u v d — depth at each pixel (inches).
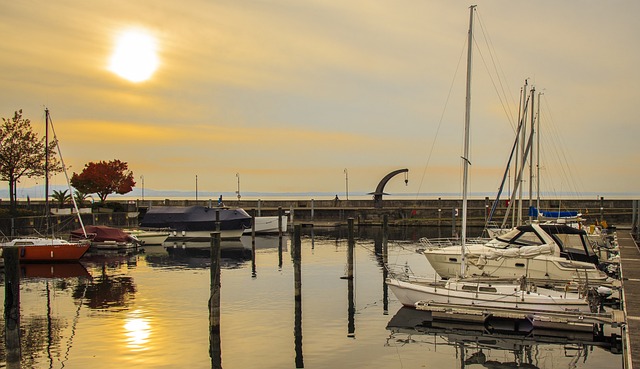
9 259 640.4
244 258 1678.2
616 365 687.1
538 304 845.2
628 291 850.1
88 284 1226.6
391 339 788.6
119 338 786.8
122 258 1717.5
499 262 1048.2
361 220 2785.4
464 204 959.0
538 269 1020.5
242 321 880.3
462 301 890.1
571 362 697.6
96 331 823.7
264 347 748.0
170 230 2222.0
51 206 2363.4
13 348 641.6
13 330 641.6
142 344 758.5
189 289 1157.7
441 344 767.7
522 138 1585.9
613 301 945.5
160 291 1136.8
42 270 1443.2
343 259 1619.1
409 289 946.7
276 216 2711.6
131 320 888.3
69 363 682.8
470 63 970.7
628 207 2455.7
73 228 2135.8
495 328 845.8
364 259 1625.2
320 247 1951.3
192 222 2240.4
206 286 1194.6
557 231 1067.3
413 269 1418.6
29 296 1088.2
